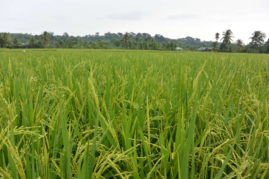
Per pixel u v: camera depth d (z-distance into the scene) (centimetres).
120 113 165
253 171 111
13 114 147
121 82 258
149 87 223
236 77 293
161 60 627
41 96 182
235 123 157
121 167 129
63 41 9925
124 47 9794
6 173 94
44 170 106
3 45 8219
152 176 112
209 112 172
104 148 134
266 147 124
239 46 8356
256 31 8325
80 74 321
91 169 104
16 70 355
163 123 172
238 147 131
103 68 372
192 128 97
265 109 158
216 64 505
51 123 141
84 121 176
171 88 216
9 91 218
